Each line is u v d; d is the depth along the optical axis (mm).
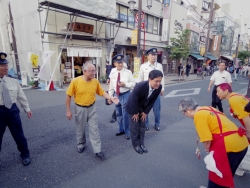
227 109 6215
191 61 24062
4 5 12812
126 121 3621
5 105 2389
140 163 2848
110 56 12195
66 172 2582
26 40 11336
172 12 17500
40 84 10375
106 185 2334
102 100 6875
